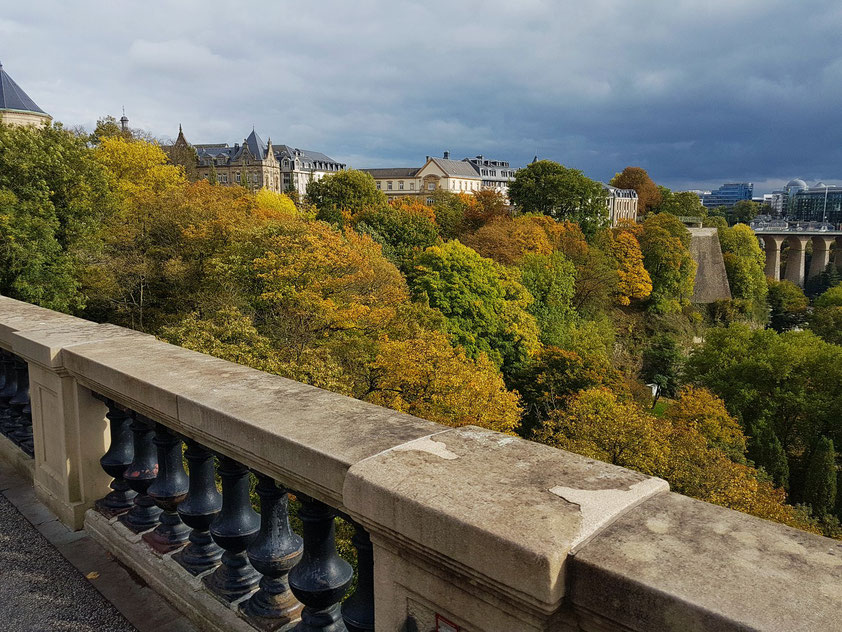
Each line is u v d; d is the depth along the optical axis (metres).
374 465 1.71
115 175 49.03
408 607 1.66
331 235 33.25
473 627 1.47
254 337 23.17
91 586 2.99
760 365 43.81
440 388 25.97
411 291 44.62
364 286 33.47
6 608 2.81
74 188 32.50
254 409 2.33
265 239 31.77
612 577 1.17
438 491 1.53
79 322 4.28
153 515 3.29
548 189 84.19
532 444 1.88
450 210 81.94
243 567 2.72
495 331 43.56
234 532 2.59
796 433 44.97
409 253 56.75
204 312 31.56
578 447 26.61
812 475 37.84
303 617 2.33
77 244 32.62
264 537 2.46
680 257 78.88
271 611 2.49
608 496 1.50
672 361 56.34
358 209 74.19
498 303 45.06
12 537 3.49
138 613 2.78
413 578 1.62
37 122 72.75
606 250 74.81
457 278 43.72
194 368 2.99
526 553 1.24
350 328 29.41
